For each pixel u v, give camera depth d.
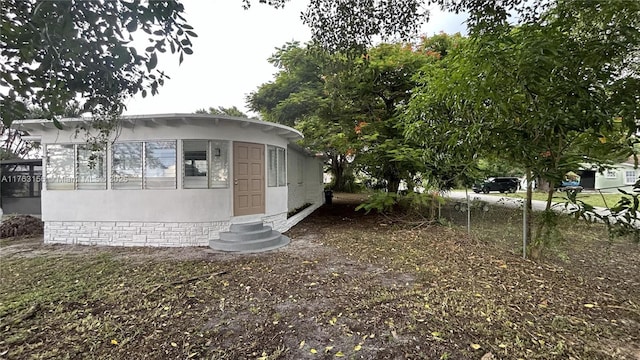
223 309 3.23
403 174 8.59
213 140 6.36
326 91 8.91
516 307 3.25
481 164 6.37
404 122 6.84
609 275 4.29
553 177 3.79
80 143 6.28
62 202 6.39
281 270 4.57
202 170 6.34
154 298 3.52
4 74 1.80
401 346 2.52
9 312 3.12
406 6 3.20
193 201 6.23
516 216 6.86
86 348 2.50
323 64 4.77
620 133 3.39
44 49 1.80
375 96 9.52
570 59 2.93
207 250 5.86
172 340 2.62
